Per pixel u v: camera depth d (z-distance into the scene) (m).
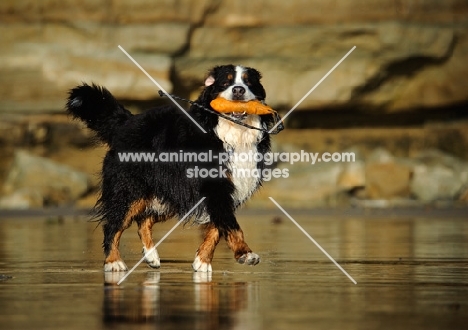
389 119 25.30
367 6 24.06
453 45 24.39
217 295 6.64
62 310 5.87
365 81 24.11
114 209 8.80
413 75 24.69
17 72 23.33
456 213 20.17
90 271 8.64
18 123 23.81
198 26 23.91
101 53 23.30
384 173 23.23
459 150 25.23
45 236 13.86
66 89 23.22
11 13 23.47
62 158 24.06
